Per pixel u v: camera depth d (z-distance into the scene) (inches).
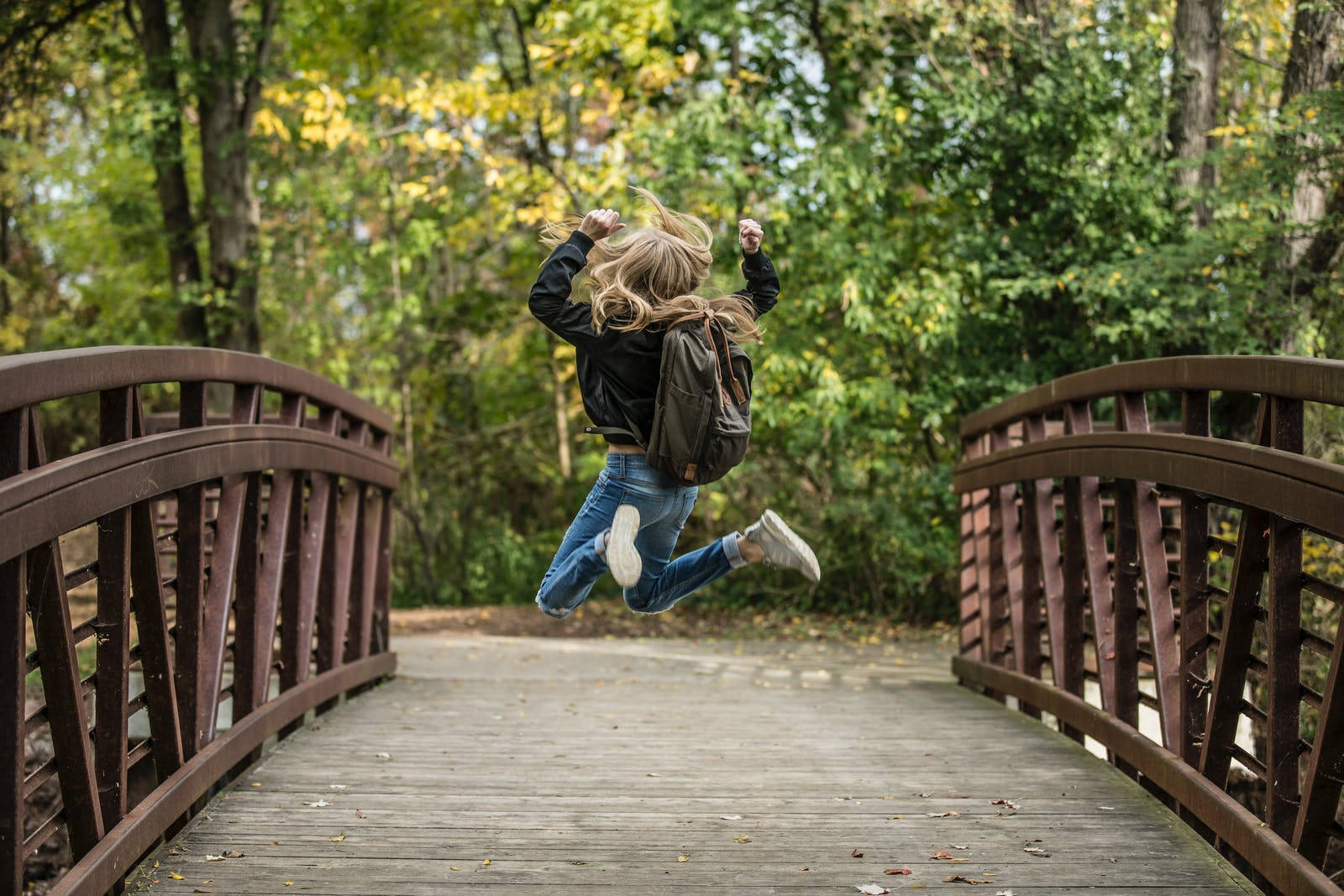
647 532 140.2
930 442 500.1
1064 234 416.8
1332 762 114.3
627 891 126.0
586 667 370.9
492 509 669.9
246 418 175.9
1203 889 127.9
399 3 543.8
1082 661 215.9
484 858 136.1
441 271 695.7
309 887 126.0
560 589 139.6
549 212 471.8
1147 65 395.2
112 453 120.0
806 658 405.1
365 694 266.8
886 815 155.8
